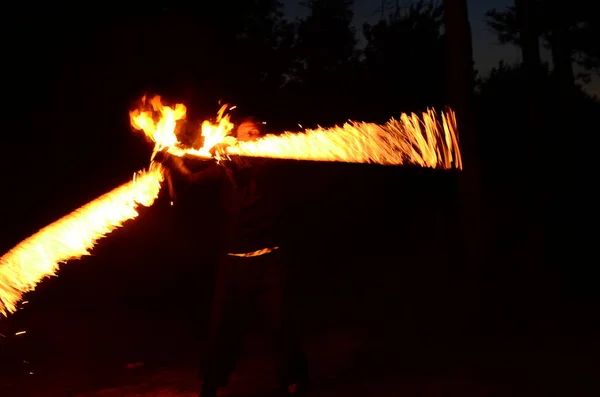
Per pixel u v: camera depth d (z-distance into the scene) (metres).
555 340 6.73
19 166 12.23
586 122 14.51
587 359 5.79
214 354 5.14
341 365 6.36
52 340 8.66
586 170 13.33
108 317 10.42
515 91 17.19
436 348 6.81
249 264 5.10
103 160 12.69
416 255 12.06
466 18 9.36
